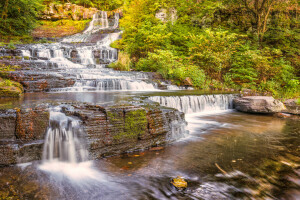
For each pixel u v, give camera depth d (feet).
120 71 41.96
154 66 44.75
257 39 57.16
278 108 28.40
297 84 40.81
